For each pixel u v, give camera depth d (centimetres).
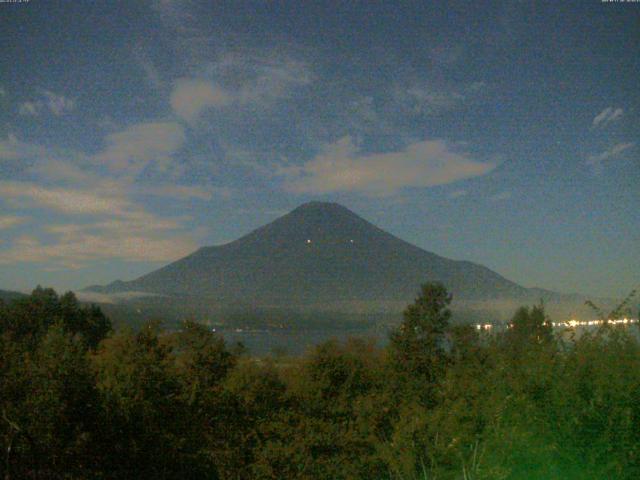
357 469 967
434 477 676
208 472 1295
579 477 588
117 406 1178
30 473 964
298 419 1305
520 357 714
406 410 967
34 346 1177
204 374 1578
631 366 629
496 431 630
